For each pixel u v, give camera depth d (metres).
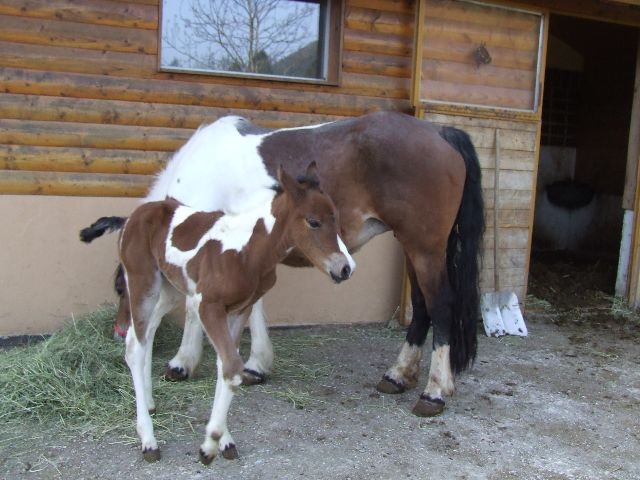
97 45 4.86
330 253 2.96
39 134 4.80
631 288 6.74
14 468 3.10
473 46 5.97
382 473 3.20
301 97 5.48
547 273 8.05
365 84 5.70
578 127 10.29
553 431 3.82
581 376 4.82
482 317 5.93
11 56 4.67
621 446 3.65
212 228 3.14
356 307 5.85
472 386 4.50
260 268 3.07
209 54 5.30
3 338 4.82
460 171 4.11
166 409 3.78
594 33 9.29
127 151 5.05
